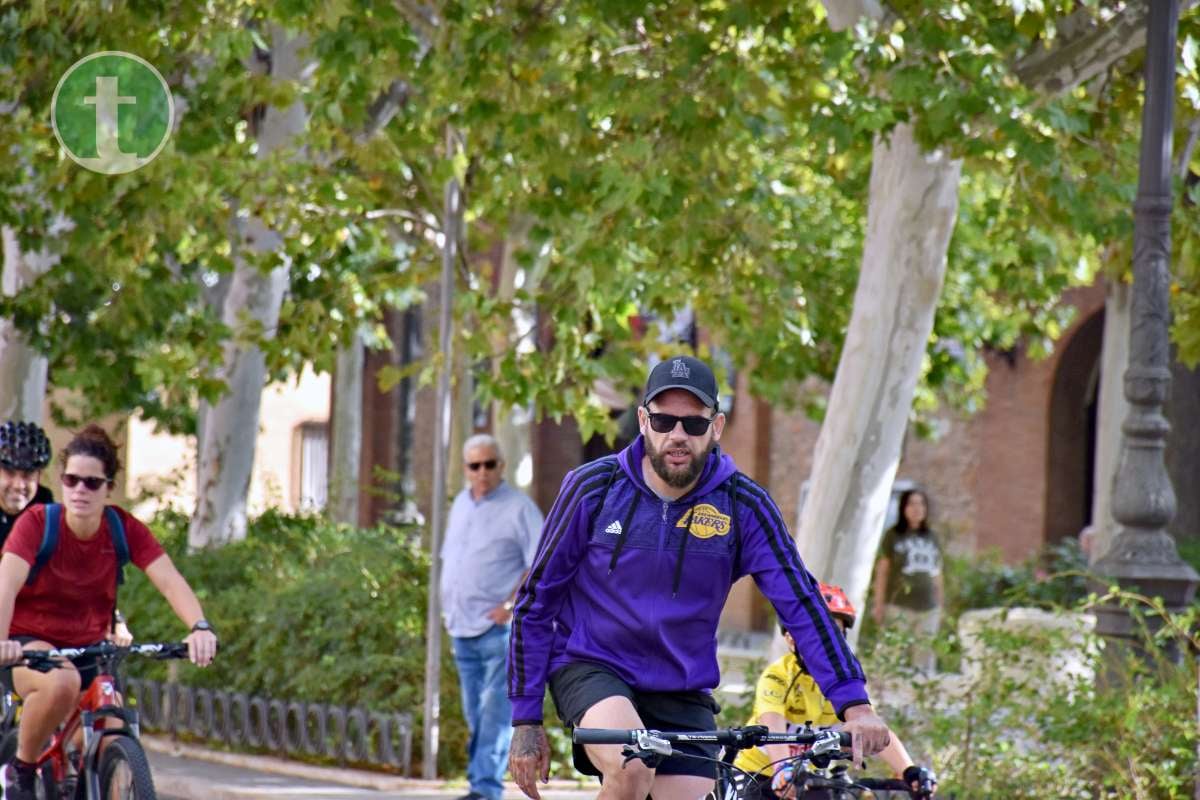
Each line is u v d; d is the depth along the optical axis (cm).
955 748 1858
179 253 3772
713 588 1125
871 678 1989
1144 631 1811
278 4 2489
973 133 2144
